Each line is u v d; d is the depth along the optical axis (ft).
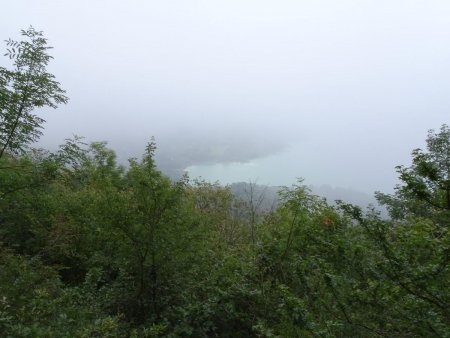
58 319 13.80
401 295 10.52
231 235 28.91
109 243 18.10
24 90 18.56
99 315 16.29
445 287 9.46
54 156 21.57
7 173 19.27
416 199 9.87
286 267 17.44
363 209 11.11
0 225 24.61
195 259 18.92
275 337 13.32
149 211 17.16
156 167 17.49
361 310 11.63
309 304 13.96
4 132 18.56
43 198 23.09
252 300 17.80
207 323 16.99
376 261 11.24
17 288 14.48
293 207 17.54
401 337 10.68
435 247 9.45
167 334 16.11
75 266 23.88
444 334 9.43
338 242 13.30
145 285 17.85
